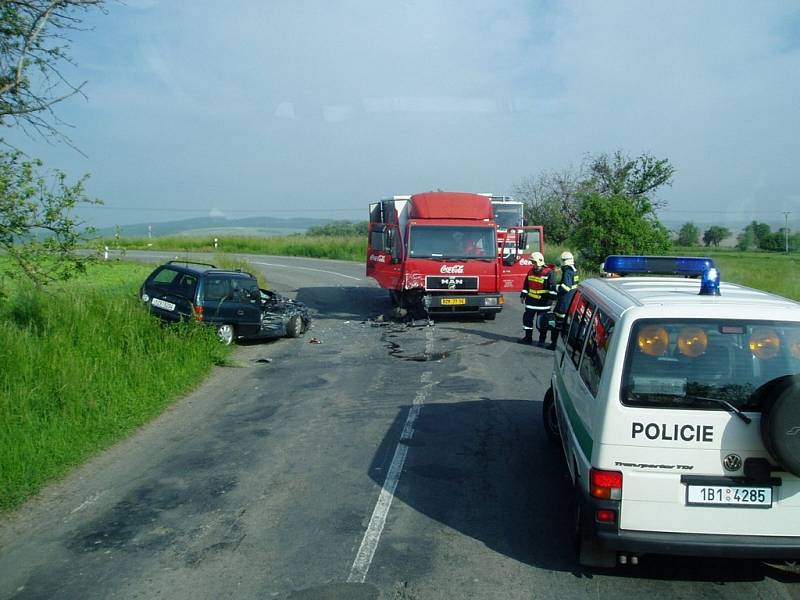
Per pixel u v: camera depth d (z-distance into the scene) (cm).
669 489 418
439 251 1723
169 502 601
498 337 1545
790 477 413
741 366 423
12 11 853
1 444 664
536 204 3869
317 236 5700
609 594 443
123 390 891
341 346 1459
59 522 562
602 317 503
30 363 830
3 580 466
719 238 6712
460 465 693
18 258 946
